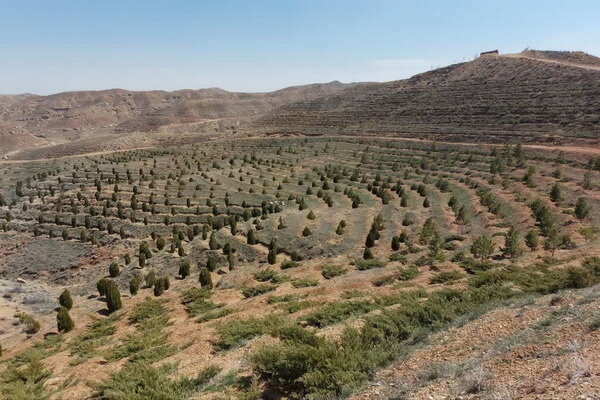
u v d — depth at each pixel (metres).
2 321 33.47
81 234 60.72
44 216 70.19
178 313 25.58
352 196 65.62
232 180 85.81
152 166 103.69
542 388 6.61
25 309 37.31
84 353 20.72
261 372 11.55
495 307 13.75
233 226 51.38
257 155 116.00
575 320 9.84
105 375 15.66
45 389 15.68
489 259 27.73
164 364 14.38
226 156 116.44
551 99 104.81
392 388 8.77
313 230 47.66
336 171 85.94
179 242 50.50
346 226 49.12
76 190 82.75
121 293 37.56
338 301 19.94
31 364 18.83
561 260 23.47
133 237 59.62
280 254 43.12
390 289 21.78
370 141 118.19
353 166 94.31
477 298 15.47
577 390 6.11
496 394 6.84
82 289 43.59
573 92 102.31
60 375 17.22
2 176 102.56
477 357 9.34
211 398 10.64
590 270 17.25
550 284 15.93
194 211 67.06
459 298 16.20
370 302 18.00
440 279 22.19
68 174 98.06
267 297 24.11
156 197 74.50
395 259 31.91
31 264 54.47
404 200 56.41
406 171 77.56
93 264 53.53
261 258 43.34
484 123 108.31
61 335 26.42
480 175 68.50
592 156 65.88
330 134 140.75
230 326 17.91
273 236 47.41
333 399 8.98
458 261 27.70
